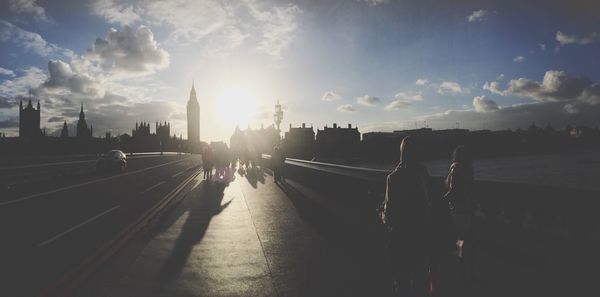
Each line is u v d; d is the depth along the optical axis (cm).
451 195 480
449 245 392
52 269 598
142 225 948
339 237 802
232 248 723
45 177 2648
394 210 402
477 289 446
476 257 469
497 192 501
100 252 698
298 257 658
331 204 1224
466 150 487
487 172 14850
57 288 513
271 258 655
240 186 1942
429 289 408
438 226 390
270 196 1516
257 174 2905
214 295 491
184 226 938
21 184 2112
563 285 407
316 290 506
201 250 711
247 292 501
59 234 853
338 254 673
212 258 659
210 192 1683
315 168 1677
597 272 379
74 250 714
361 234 822
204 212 1145
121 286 523
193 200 1420
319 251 694
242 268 602
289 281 541
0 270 594
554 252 418
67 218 1056
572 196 404
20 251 707
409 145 411
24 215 1105
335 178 1336
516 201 471
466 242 466
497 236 490
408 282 403
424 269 407
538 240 436
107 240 794
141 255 679
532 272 440
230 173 2988
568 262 405
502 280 470
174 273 579
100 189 1841
